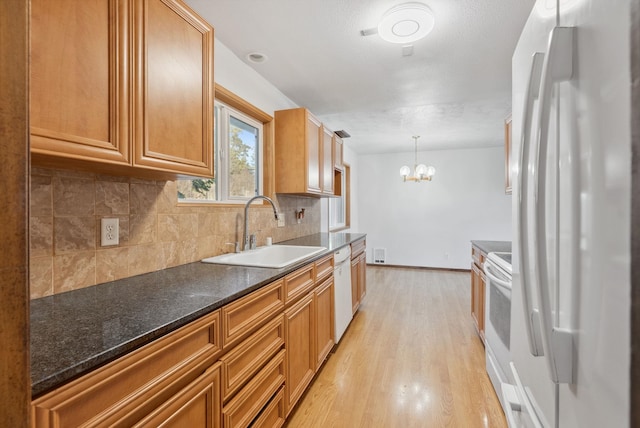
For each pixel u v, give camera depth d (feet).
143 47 3.60
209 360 3.43
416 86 8.99
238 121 8.03
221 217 6.71
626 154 1.38
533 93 2.49
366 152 19.77
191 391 3.14
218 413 3.54
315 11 5.62
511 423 3.36
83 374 2.16
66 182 3.83
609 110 1.52
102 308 3.26
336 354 8.25
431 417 5.77
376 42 6.63
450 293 14.01
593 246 1.69
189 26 4.32
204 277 4.71
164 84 3.90
